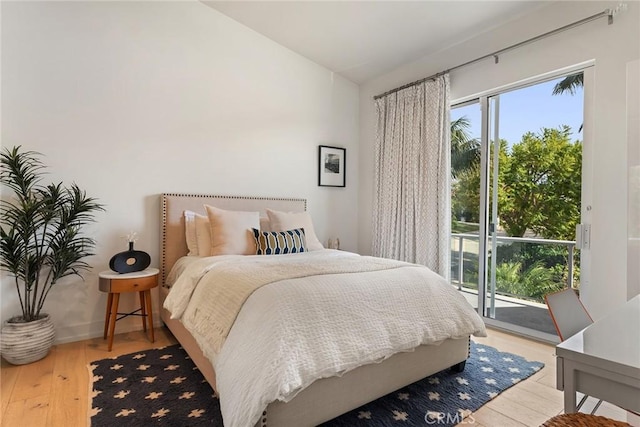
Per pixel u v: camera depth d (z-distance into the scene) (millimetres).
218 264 2236
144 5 2977
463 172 3408
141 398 1790
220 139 3400
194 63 3238
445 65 3453
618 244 2311
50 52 2576
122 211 2883
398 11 2980
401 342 1688
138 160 2955
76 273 2580
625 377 735
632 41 2250
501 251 3086
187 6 3195
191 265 2449
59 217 2529
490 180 3170
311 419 1430
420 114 3584
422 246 3525
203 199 3232
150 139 3014
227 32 3428
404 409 1721
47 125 2566
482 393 1877
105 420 1594
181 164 3172
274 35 3627
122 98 2875
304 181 4020
